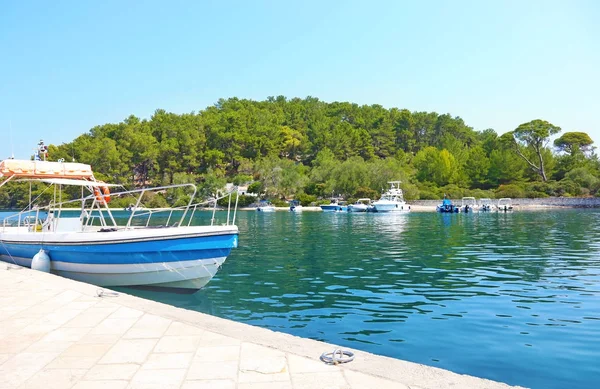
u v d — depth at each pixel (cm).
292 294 1220
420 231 3291
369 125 14050
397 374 470
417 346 786
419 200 8400
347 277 1456
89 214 1495
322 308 1063
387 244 2427
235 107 14675
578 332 849
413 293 1207
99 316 735
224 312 1038
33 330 656
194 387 443
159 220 4578
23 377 477
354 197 8494
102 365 510
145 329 655
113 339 608
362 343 806
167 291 1230
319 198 9212
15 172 1342
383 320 952
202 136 10856
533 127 9844
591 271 1508
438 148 12862
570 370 670
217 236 1195
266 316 999
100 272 1209
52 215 1476
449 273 1501
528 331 861
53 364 516
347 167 8981
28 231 1555
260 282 1393
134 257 1162
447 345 789
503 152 10025
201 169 10356
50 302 841
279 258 1919
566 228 3431
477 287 1270
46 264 1266
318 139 11988
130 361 521
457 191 8931
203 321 710
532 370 671
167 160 9775
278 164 9762
